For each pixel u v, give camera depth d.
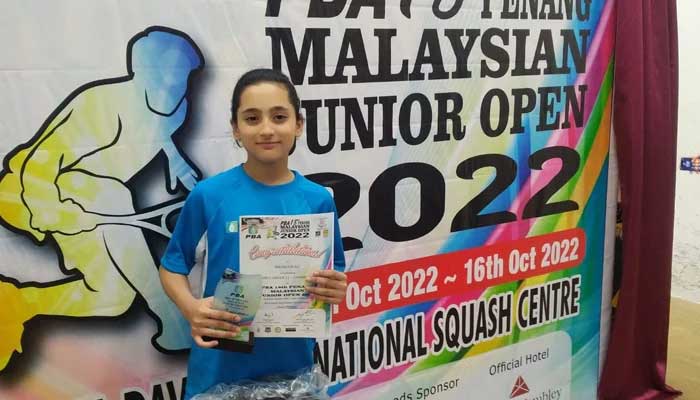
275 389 1.71
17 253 1.79
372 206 2.35
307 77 2.15
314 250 1.64
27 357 1.84
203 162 2.02
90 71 1.82
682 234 4.66
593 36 2.81
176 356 2.06
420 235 2.48
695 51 4.45
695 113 4.48
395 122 2.35
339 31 2.19
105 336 1.94
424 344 2.56
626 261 3.00
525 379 2.88
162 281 1.73
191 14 1.94
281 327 1.65
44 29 1.74
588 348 3.06
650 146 2.99
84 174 1.85
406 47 2.33
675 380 3.41
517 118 2.65
